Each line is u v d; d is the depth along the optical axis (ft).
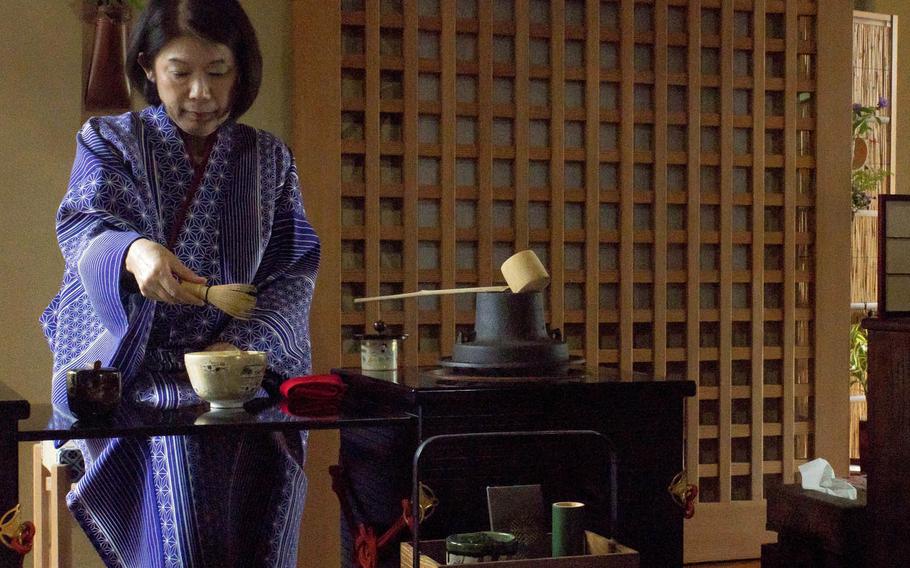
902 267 6.95
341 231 10.20
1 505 4.61
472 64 10.56
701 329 11.50
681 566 6.16
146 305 6.03
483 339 6.46
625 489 6.07
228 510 6.36
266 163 6.90
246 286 5.61
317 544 10.00
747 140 11.59
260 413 5.43
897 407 6.66
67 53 9.63
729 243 11.46
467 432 5.80
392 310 10.46
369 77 10.19
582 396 5.97
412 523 5.52
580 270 11.02
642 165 11.27
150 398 5.95
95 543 6.30
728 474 11.44
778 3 11.54
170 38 6.28
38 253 9.61
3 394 4.99
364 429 6.67
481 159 10.57
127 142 6.43
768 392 11.67
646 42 11.14
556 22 10.78
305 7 10.00
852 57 12.54
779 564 7.77
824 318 11.76
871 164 13.41
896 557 6.68
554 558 5.10
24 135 9.53
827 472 7.85
